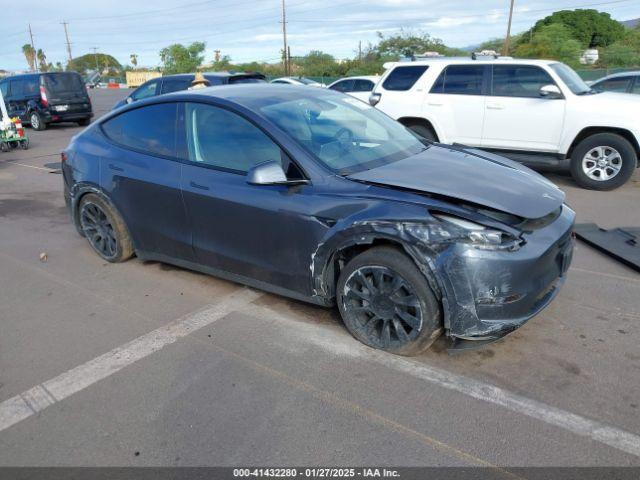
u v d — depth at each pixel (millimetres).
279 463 2465
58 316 4016
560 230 3189
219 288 4391
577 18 55812
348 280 3305
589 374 3043
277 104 3939
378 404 2846
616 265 4629
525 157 7801
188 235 4105
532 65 7648
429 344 3150
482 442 2545
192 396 2975
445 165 3643
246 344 3496
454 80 8164
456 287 2877
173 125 4176
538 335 3475
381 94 8750
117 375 3211
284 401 2900
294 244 3453
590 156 7371
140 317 3939
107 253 4988
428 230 2900
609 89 10508
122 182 4438
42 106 16781
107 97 35375
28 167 10562
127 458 2539
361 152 3715
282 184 3359
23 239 5945
